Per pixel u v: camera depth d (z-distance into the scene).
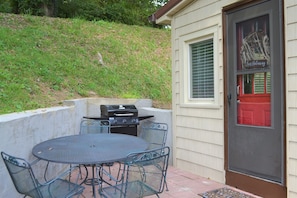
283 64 2.79
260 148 3.04
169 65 8.62
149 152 2.30
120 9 11.85
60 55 6.99
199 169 3.88
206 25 3.72
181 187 3.39
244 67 3.22
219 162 3.56
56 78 5.75
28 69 5.63
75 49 7.60
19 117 2.62
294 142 2.70
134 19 12.19
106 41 8.72
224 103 3.47
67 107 4.14
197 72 4.02
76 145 2.73
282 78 2.80
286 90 2.76
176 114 4.32
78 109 4.70
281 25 2.80
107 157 2.27
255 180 3.10
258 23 3.05
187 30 4.06
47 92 5.08
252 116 3.15
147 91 6.78
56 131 3.60
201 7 3.80
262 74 3.04
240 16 3.24
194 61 4.07
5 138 2.33
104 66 7.30
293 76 2.70
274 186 2.89
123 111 4.75
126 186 2.20
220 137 3.54
